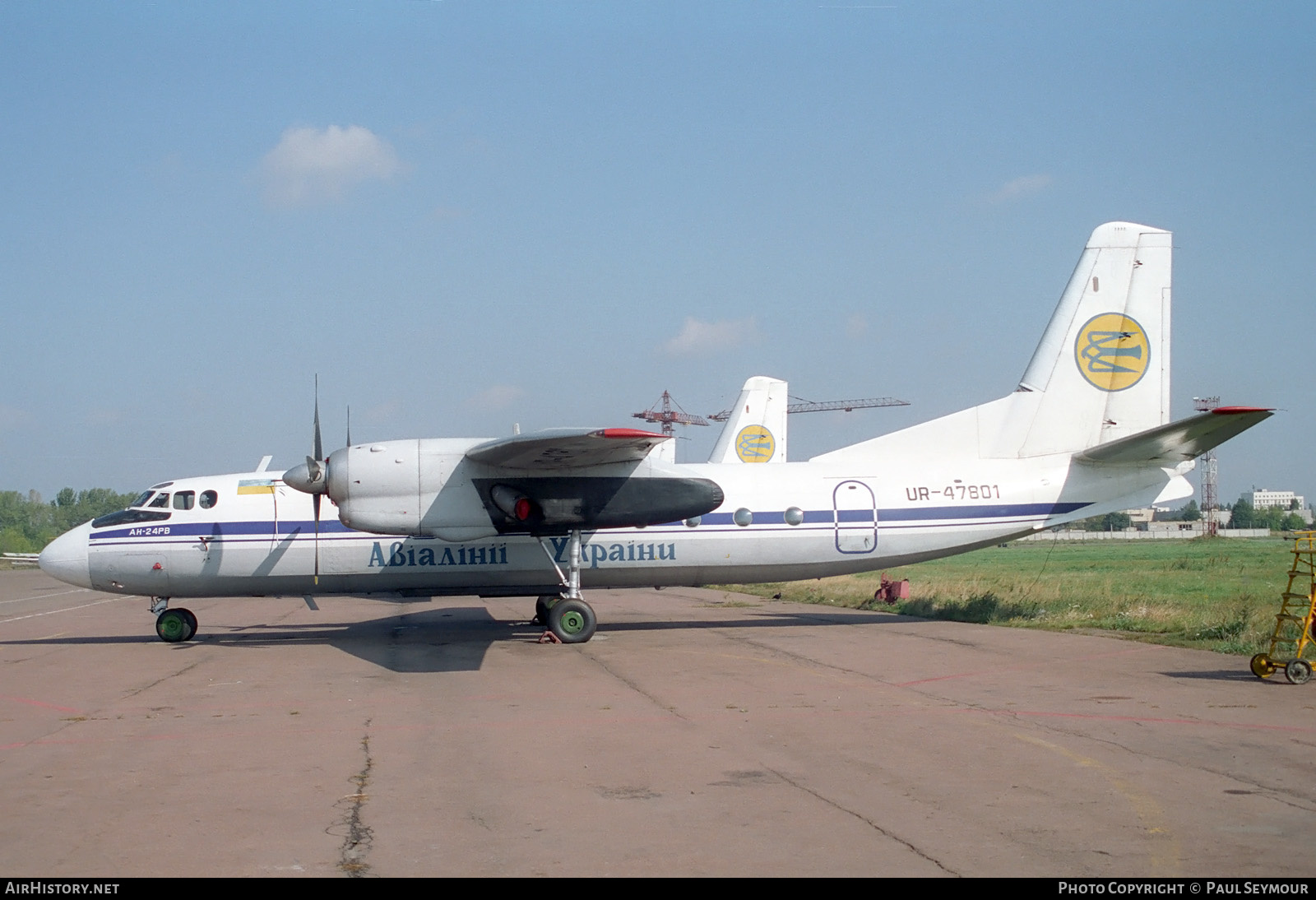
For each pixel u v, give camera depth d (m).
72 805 7.26
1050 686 12.13
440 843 6.31
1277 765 8.17
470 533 16.34
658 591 33.03
